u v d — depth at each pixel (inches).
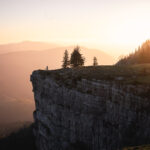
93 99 2822.3
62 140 3257.9
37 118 4119.1
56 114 3383.4
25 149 5147.6
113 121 2603.3
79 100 2989.7
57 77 3528.5
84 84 3014.3
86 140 2886.3
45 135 3720.5
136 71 3233.3
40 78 3873.0
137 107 2442.2
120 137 2503.7
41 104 3878.0
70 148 3061.0
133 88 2554.1
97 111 2783.0
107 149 2615.7
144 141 2294.5
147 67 3479.3
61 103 3289.9
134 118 2436.0
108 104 2677.2
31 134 5625.0
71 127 3107.8
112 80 2854.3
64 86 3243.1
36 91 4079.7
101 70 3528.5
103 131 2682.1
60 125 3319.4
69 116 3137.3
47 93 3644.2
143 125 2358.5
